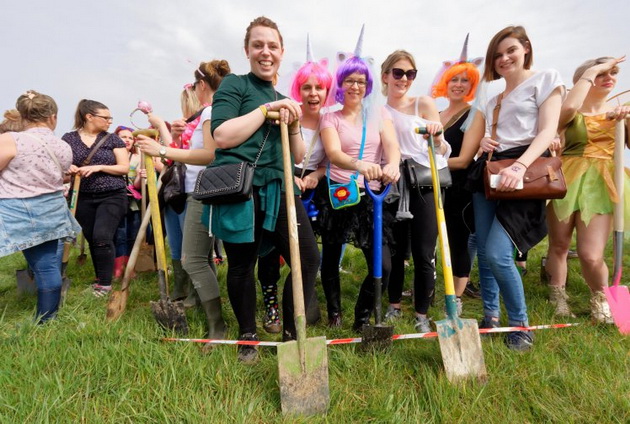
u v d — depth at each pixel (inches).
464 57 136.8
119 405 72.9
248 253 90.9
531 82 100.0
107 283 148.3
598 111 121.2
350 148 107.0
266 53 88.6
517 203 98.0
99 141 153.7
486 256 100.9
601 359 88.9
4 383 76.4
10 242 103.7
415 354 92.7
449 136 130.6
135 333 95.7
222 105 84.7
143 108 122.0
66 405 72.1
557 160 97.4
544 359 88.4
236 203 83.0
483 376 82.3
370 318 116.0
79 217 150.2
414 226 111.5
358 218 106.7
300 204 93.7
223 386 79.1
